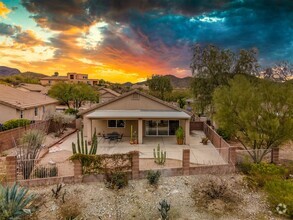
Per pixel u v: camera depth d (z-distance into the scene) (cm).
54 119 2908
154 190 1307
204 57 3106
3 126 2412
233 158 1578
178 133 2375
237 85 1869
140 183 1377
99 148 2194
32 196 1074
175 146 2284
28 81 10669
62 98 5862
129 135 2750
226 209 1150
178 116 2400
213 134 2358
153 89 7581
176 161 1775
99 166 1380
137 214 1105
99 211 1117
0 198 981
